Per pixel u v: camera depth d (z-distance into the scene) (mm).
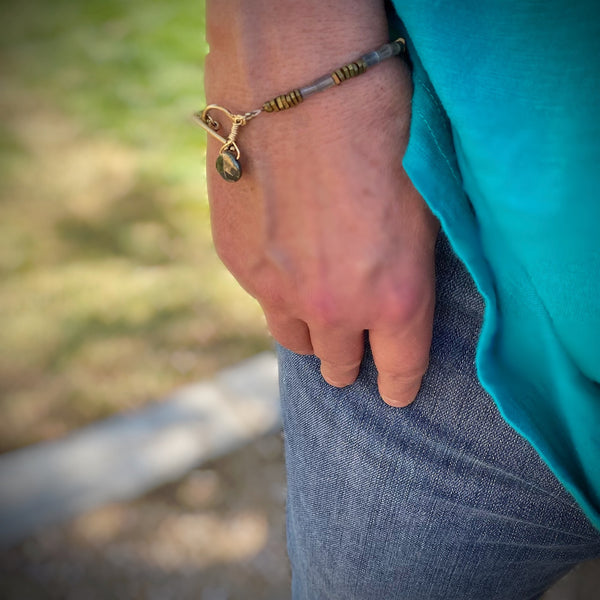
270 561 623
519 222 207
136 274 896
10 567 618
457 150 221
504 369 234
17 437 704
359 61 214
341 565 308
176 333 812
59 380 762
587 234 199
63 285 879
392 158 221
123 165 1113
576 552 289
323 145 218
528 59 193
